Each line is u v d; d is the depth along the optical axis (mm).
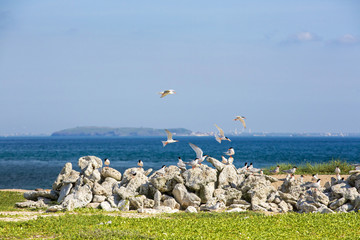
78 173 35250
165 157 113000
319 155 113688
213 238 20688
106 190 32562
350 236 21281
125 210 30125
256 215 27344
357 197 28953
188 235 21172
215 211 29844
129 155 124062
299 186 32781
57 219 24859
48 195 34375
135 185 32750
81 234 20938
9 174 72062
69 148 185750
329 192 31688
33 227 22891
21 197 40375
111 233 21141
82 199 30906
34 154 136375
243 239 20531
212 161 34656
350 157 104562
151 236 20859
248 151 140000
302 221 24703
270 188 32312
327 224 23953
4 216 27031
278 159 98500
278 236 21234
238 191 32344
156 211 29438
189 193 31688
